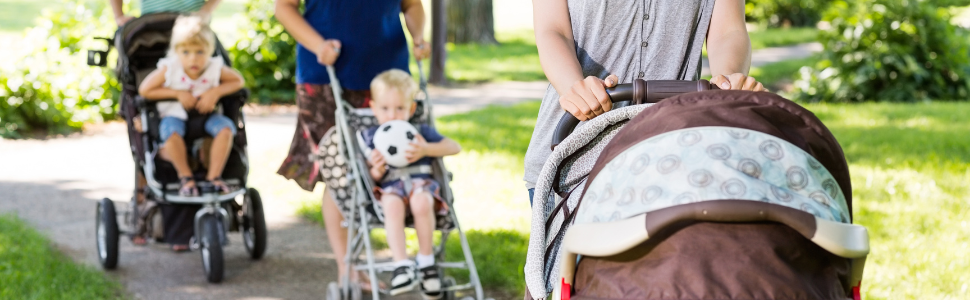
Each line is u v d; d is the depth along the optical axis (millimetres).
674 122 1847
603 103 2117
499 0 38906
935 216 6066
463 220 6258
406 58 4777
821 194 1740
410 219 4406
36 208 7062
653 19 2475
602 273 1749
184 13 5543
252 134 10539
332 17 4516
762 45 24031
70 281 4961
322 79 4562
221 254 5082
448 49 21734
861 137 9477
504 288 4922
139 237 5465
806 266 1696
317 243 6145
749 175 1710
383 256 5711
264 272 5449
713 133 1784
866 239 1651
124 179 8242
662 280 1647
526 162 2705
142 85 5223
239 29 13273
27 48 10930
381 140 4297
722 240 1650
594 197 1886
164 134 5195
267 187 7691
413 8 4887
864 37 13906
